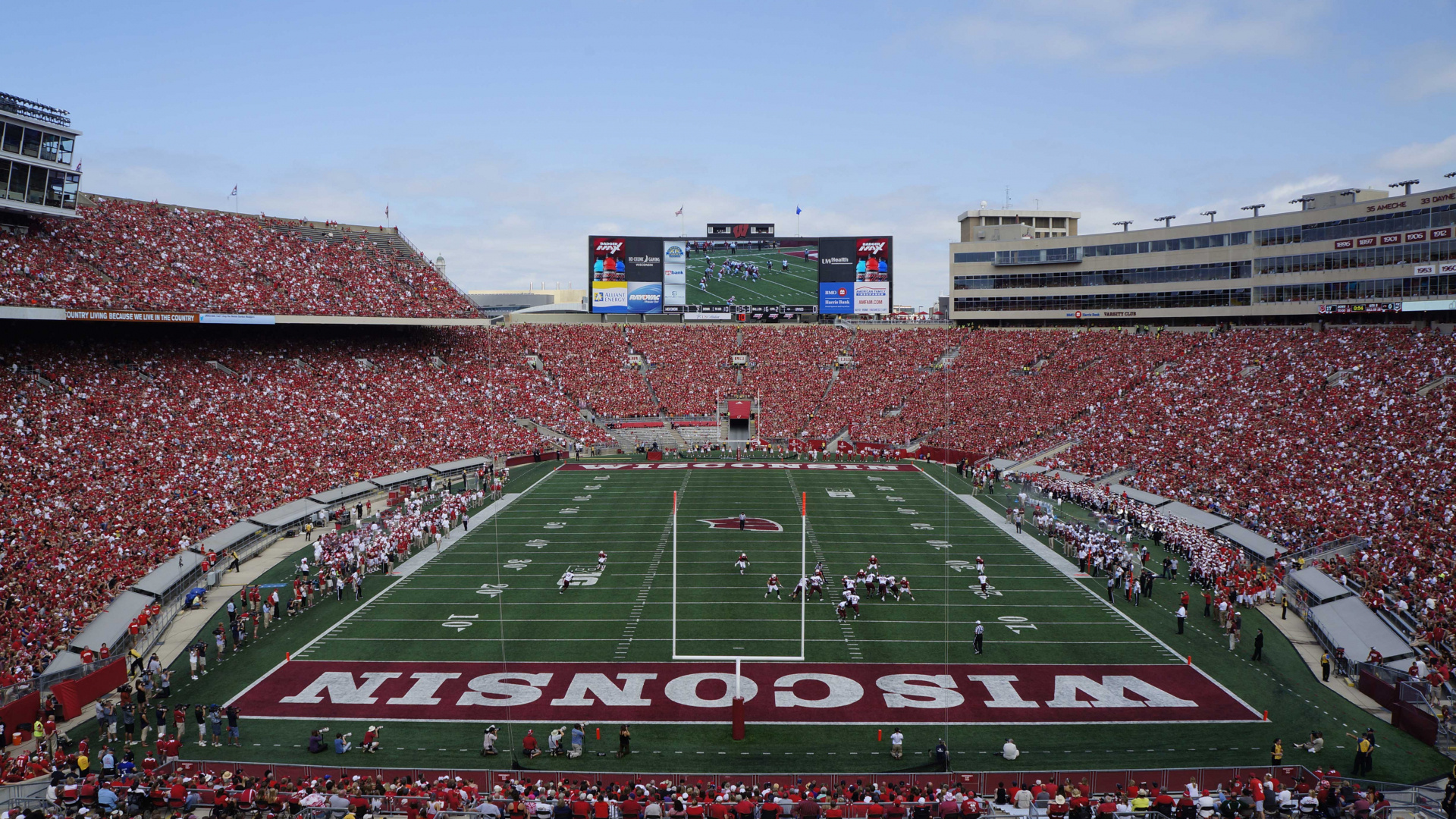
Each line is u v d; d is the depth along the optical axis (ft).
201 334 192.34
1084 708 78.59
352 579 112.98
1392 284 189.78
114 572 105.91
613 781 65.21
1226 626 97.91
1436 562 99.50
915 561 124.36
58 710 78.64
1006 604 106.73
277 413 175.52
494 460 202.39
